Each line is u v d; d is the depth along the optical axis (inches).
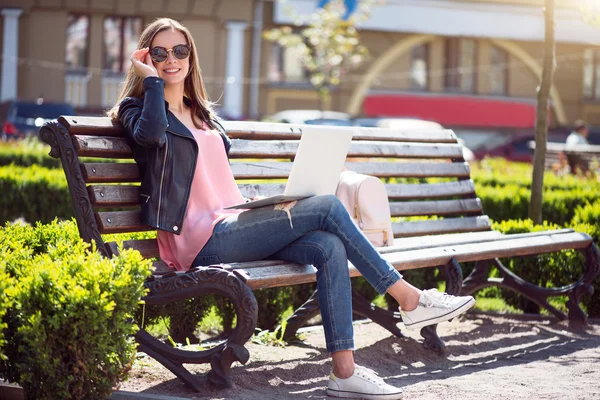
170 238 212.4
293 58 1429.6
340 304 196.7
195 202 214.1
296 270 203.8
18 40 1314.0
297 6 1374.3
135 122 209.3
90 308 167.0
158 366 219.9
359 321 301.0
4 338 173.5
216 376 195.5
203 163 216.4
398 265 235.5
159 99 206.8
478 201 327.9
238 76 1369.3
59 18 1321.4
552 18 367.9
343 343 196.1
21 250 196.4
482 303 356.2
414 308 206.8
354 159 296.8
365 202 248.1
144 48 221.9
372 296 329.7
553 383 220.2
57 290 168.1
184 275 191.6
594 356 259.0
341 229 201.0
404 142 317.1
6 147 709.3
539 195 372.5
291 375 221.0
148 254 214.5
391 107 1471.5
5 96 1311.5
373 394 195.6
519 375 229.3
